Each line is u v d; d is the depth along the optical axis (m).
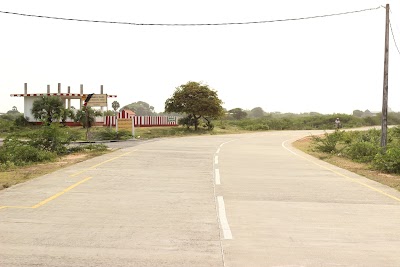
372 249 5.80
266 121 81.69
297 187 11.23
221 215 7.72
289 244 5.98
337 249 5.77
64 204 8.48
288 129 78.38
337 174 14.30
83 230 6.54
